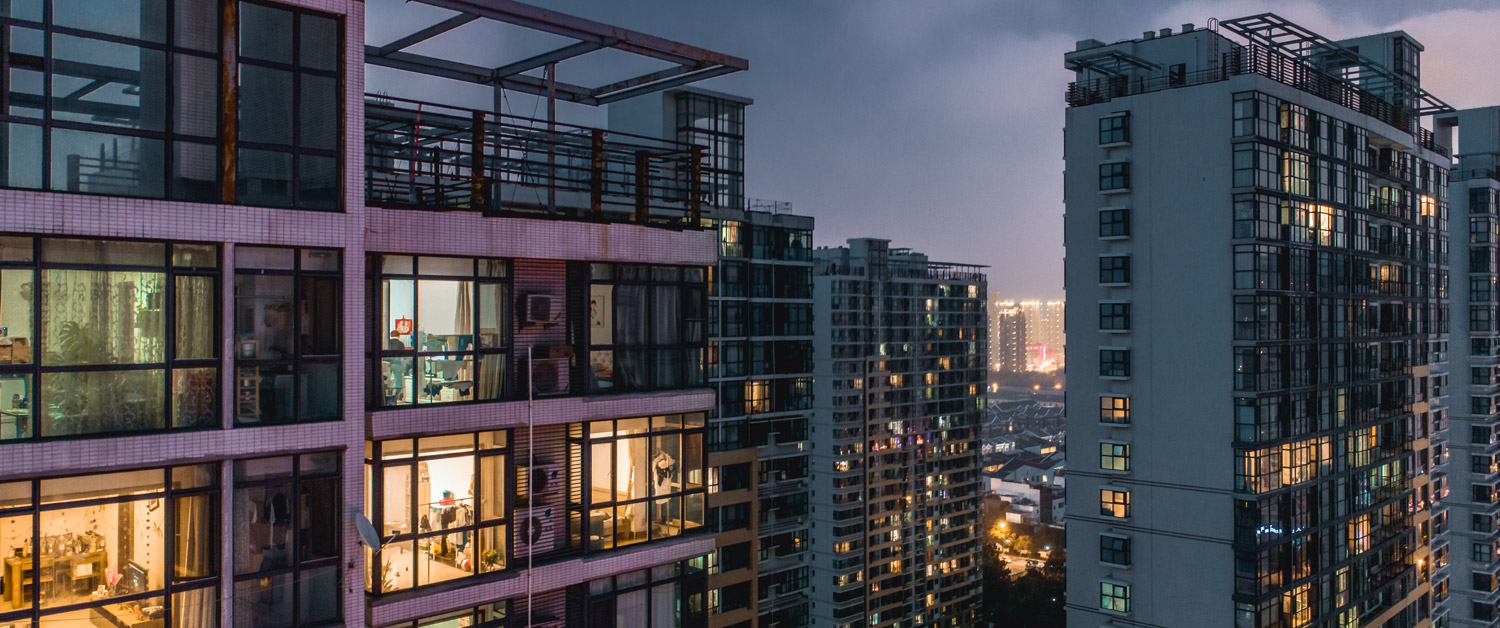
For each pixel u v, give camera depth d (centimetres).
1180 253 4719
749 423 7200
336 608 1781
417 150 2475
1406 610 6112
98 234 1507
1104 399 4941
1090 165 5019
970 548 13112
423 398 1988
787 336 7494
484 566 2061
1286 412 4728
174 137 1598
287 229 1702
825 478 11138
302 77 1733
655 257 2356
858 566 11225
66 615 1499
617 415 2267
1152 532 4788
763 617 7694
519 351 2139
